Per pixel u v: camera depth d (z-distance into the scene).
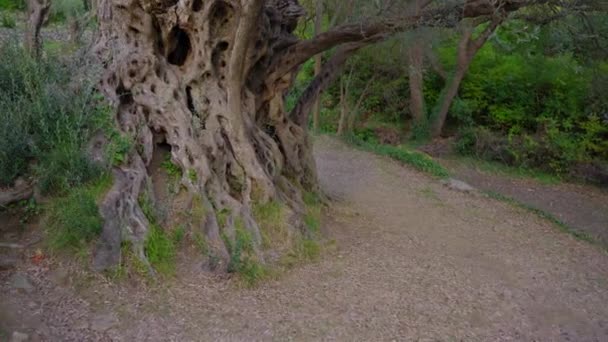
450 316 6.82
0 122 6.95
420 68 18.34
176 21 8.12
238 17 8.11
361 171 15.06
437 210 12.13
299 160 9.82
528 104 19.23
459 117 19.38
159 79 8.08
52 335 5.14
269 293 6.64
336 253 8.26
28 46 9.53
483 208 12.88
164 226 7.02
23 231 6.48
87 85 7.77
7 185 6.81
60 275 5.95
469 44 18.20
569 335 6.86
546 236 11.22
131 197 6.84
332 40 8.88
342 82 19.06
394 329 6.27
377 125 20.44
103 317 5.55
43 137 7.12
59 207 6.54
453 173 16.84
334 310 6.49
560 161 17.70
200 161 7.64
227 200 7.61
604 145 17.69
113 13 8.38
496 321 6.91
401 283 7.55
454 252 9.34
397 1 8.62
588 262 9.82
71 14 12.46
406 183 14.38
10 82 7.70
